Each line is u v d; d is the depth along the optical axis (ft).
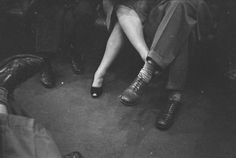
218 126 6.55
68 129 6.43
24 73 5.16
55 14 7.37
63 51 8.86
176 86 6.49
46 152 3.32
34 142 3.30
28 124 3.37
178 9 6.17
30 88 7.62
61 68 8.35
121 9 6.86
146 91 7.56
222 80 7.98
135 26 6.71
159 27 6.26
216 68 8.18
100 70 7.22
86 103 7.16
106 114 6.85
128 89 6.22
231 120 6.72
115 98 7.33
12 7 9.39
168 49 6.10
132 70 8.25
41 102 7.16
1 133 3.17
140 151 5.92
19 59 5.22
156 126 6.47
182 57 6.33
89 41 9.09
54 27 7.36
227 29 7.86
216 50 7.94
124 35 7.16
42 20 7.36
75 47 8.04
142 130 6.43
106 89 7.62
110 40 7.18
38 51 7.45
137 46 6.63
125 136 6.27
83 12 7.58
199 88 7.70
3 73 4.99
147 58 6.16
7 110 4.17
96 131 6.39
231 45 7.97
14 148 3.11
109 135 6.29
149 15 6.66
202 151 5.93
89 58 8.70
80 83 7.82
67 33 7.79
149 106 7.11
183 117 6.78
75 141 6.13
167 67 6.69
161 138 6.23
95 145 6.05
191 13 6.34
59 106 7.06
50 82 7.62
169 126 6.44
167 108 6.56
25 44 8.93
